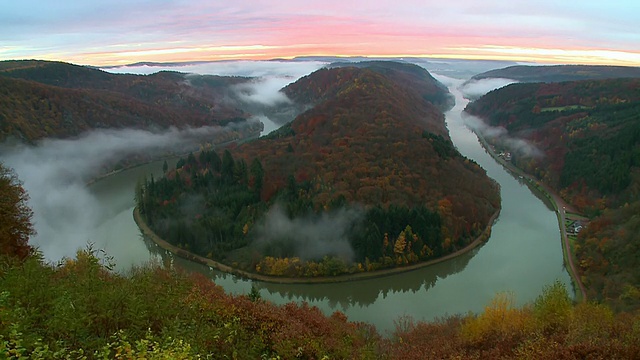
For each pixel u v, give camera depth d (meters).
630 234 70.81
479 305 63.41
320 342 26.69
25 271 20.56
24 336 14.91
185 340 18.42
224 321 25.42
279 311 31.05
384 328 54.91
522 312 34.72
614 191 100.00
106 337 17.61
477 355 27.72
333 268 72.56
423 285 71.19
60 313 16.86
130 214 103.88
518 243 85.94
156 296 22.48
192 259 80.00
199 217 87.00
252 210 86.06
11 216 35.75
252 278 72.81
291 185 89.19
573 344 24.02
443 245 79.12
